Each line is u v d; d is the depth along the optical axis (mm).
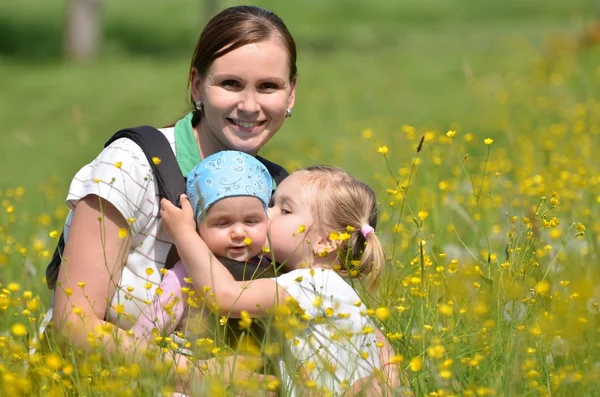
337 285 7129
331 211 7461
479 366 6949
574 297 7395
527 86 28453
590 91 24484
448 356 6902
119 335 6832
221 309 6938
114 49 55688
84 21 51406
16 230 12234
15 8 67125
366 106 29938
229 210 7074
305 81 37406
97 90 37562
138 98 35094
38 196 17406
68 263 7051
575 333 7008
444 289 7797
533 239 7730
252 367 6301
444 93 31859
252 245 7219
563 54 32875
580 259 9141
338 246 7449
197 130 7703
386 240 10844
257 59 7367
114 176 7086
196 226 7297
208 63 7441
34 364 6641
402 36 59844
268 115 7504
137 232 7188
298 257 7480
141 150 7254
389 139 21547
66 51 51531
